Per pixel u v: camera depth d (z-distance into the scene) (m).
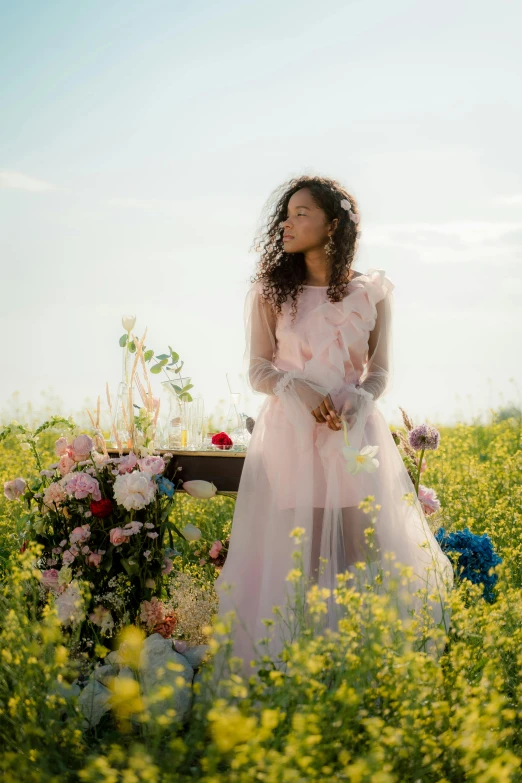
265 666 2.88
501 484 6.65
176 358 4.36
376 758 1.96
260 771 2.09
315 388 3.55
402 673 2.41
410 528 3.70
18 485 3.99
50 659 2.60
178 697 3.00
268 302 3.78
